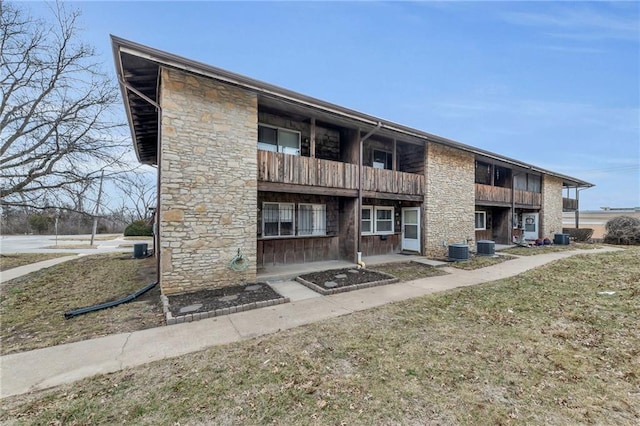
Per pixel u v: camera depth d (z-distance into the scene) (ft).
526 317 15.29
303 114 27.50
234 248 21.68
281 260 29.25
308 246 31.14
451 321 14.76
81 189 38.01
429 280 24.26
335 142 33.14
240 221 21.97
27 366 10.36
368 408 8.02
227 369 10.12
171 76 19.26
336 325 14.24
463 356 11.04
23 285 23.03
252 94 22.49
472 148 39.86
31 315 15.96
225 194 21.33
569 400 8.34
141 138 33.42
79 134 37.22
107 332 13.48
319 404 8.21
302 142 30.42
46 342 12.38
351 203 31.37
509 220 50.88
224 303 17.24
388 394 8.66
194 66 18.60
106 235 103.50
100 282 23.85
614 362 10.46
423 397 8.52
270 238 28.73
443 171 38.32
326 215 32.83
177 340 12.57
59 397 8.55
